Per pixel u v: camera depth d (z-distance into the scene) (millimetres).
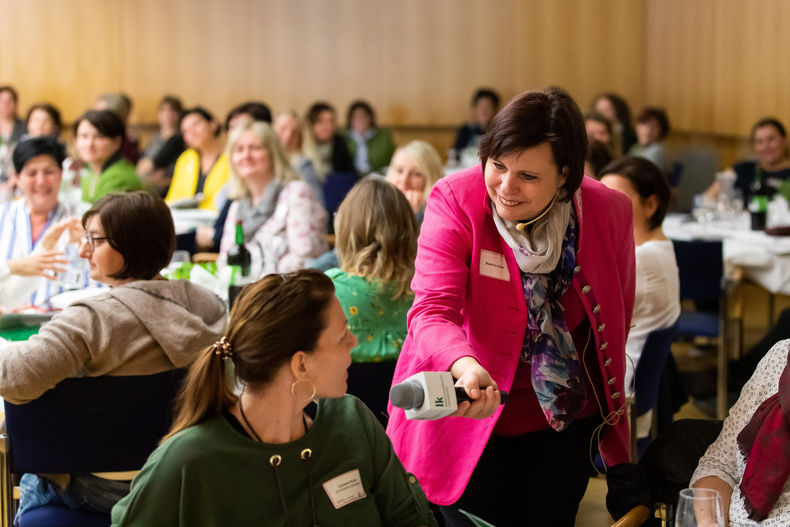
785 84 8797
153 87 12727
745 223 6469
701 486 2246
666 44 12016
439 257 2281
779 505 2148
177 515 1859
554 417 2295
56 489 2773
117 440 2607
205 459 1860
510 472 2455
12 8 12570
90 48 12633
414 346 2396
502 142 2080
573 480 2443
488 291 2287
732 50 10016
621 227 2377
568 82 12773
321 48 12688
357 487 1998
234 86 12727
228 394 1919
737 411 2281
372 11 12625
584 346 2402
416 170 4582
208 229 6383
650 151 8867
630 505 2266
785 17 8781
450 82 12734
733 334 6188
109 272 2721
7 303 3734
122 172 6043
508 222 2244
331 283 1917
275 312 1850
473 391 1976
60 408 2566
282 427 1923
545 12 12656
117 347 2555
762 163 7727
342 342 1903
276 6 12625
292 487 1934
